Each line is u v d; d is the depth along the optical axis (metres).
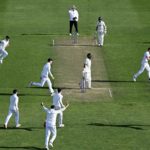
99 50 161.12
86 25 183.50
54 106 105.00
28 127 111.12
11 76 142.12
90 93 131.88
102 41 163.50
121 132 108.62
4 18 189.12
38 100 127.56
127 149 101.38
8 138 105.69
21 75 142.75
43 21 186.88
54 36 172.88
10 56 155.50
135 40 168.88
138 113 118.88
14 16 191.25
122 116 117.12
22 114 118.44
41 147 102.12
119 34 174.38
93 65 149.75
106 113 118.88
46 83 138.25
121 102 126.19
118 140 105.12
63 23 185.12
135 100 127.75
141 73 144.88
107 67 148.62
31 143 103.75
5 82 138.38
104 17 190.62
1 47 150.62
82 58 154.75
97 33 165.88
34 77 141.50
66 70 146.25
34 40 168.75
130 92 132.75
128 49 161.25
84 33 176.38
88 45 165.25
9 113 110.25
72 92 132.25
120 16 192.00
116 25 183.00
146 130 109.75
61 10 198.00
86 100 127.31
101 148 101.62
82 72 135.12
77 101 126.50
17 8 199.88
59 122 110.81
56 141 104.44
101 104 124.75
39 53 158.00
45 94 131.50
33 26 181.75
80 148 101.56
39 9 198.88
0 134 107.44
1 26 181.25
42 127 111.19
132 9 199.50
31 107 122.94
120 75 143.50
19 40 168.50
